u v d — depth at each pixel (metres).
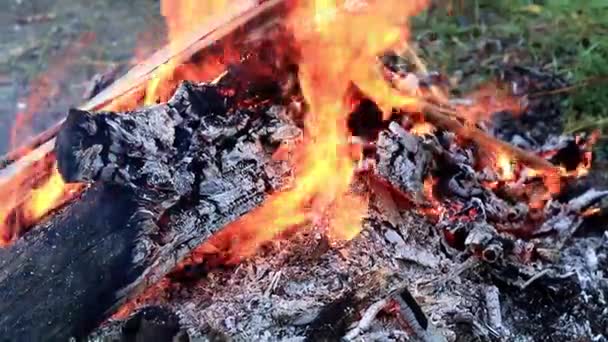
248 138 1.58
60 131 1.38
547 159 2.07
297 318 1.53
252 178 1.56
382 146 1.74
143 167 1.42
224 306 1.56
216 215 1.50
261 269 1.65
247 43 1.69
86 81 2.91
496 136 2.22
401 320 1.53
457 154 1.88
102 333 1.41
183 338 1.38
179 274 1.63
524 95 2.66
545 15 3.06
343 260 1.65
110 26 3.30
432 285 1.65
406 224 1.73
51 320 1.36
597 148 2.38
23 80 2.92
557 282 1.72
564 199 2.02
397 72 2.36
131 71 1.82
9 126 2.64
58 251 1.38
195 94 1.56
